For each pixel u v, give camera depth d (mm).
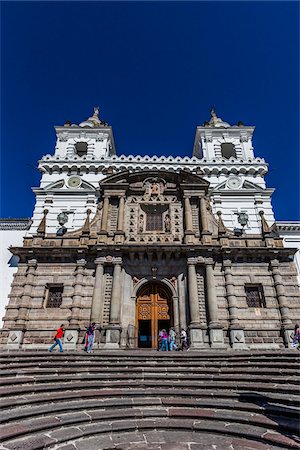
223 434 9898
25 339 23062
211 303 24109
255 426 10125
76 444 9055
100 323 23656
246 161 34375
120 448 8938
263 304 24938
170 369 15430
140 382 14055
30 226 30547
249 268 26125
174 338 22703
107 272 25766
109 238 27734
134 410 11477
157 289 26656
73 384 13148
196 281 25344
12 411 10039
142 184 31141
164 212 30312
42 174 33562
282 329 23516
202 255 26031
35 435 9086
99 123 43031
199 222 28781
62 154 36469
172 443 9312
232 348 22453
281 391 12148
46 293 25125
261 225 29688
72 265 26047
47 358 15602
